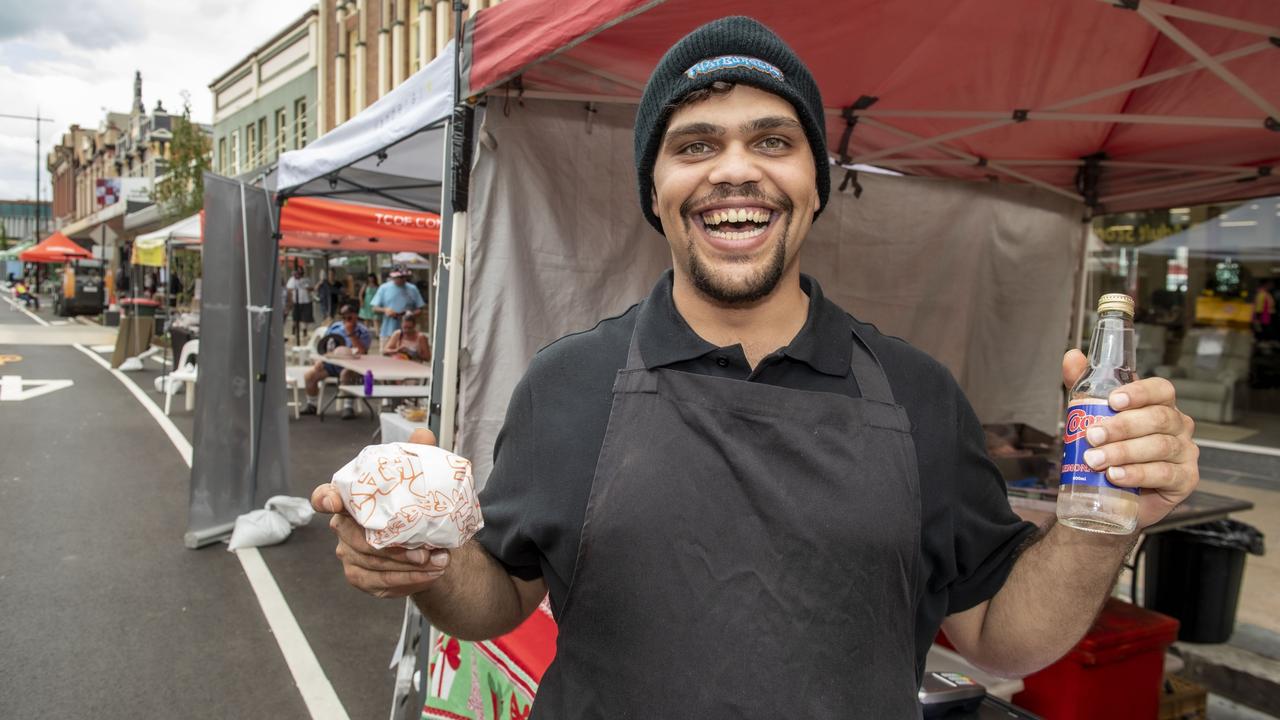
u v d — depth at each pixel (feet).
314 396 31.96
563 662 3.53
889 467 3.34
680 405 3.47
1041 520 8.51
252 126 70.54
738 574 3.23
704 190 3.70
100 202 100.01
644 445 3.42
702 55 3.74
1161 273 25.54
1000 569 3.80
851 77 10.50
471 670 7.80
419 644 9.24
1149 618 8.61
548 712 3.55
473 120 9.18
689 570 3.25
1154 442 3.03
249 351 17.01
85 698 10.32
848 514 3.24
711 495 3.31
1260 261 23.34
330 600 13.70
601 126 10.03
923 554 3.53
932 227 14.65
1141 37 9.46
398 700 9.52
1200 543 12.42
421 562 3.23
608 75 9.16
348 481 3.17
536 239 9.60
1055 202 15.83
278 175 16.99
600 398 3.67
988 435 13.75
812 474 3.32
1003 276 15.47
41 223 287.28
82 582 14.15
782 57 3.71
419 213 25.17
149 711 10.09
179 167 63.41
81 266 115.96
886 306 14.32
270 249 17.48
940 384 3.73
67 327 76.69
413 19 45.50
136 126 122.42
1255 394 23.56
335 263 76.07
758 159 3.67
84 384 38.45
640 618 3.25
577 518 3.50
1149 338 25.84
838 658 3.17
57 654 11.47
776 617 3.19
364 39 50.98
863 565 3.23
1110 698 8.13
